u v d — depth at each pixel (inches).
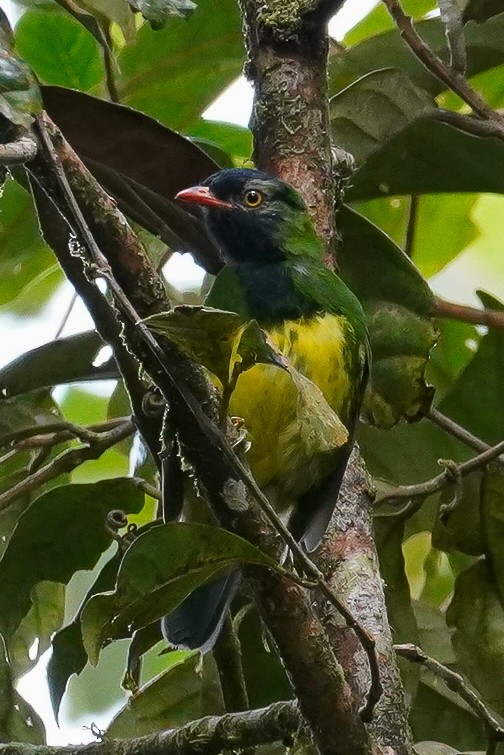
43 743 333.4
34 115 196.7
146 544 195.2
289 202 352.5
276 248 346.3
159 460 294.5
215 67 383.6
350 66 370.6
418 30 369.7
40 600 358.3
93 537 339.0
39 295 440.5
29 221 381.1
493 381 366.9
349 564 276.2
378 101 335.3
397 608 352.2
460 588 349.4
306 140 312.7
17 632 355.6
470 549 351.3
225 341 177.8
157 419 243.1
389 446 376.8
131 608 201.6
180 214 324.2
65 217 196.1
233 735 232.8
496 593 348.5
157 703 337.7
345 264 339.3
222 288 342.6
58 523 336.8
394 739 241.4
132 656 311.7
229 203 351.6
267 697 344.5
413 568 429.4
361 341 336.2
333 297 334.3
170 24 372.8
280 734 228.5
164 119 396.2
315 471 326.3
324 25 310.3
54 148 199.8
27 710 335.3
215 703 338.3
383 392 339.3
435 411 341.7
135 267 203.3
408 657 265.0
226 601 304.3
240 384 311.0
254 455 322.3
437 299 350.0
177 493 303.0
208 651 319.3
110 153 300.8
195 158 303.3
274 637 200.4
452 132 339.3
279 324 332.2
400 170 353.4
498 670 343.9
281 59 312.0
